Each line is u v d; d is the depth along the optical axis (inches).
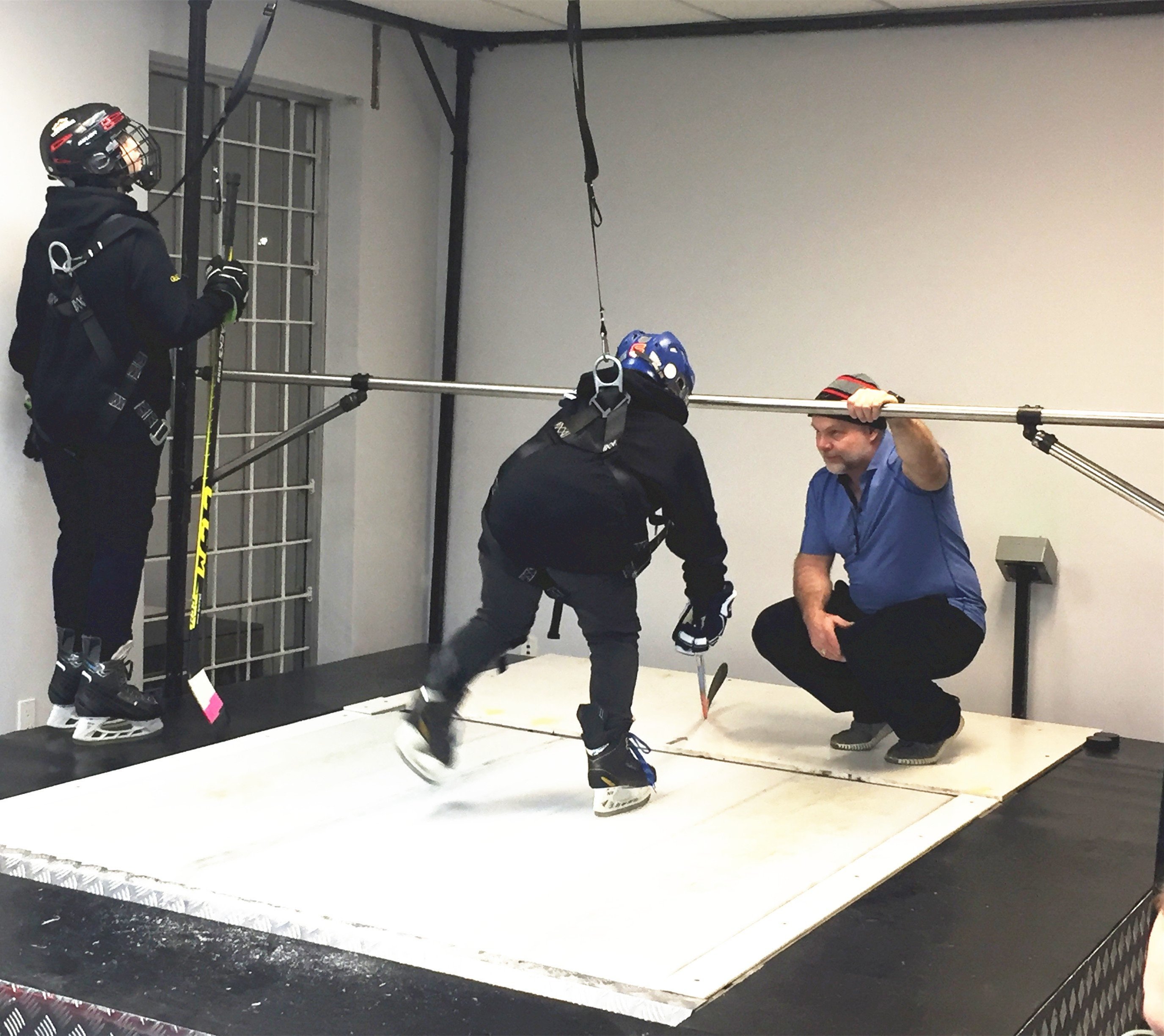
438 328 227.3
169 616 179.5
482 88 219.3
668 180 207.3
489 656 136.0
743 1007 96.1
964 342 188.7
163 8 174.9
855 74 192.5
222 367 170.7
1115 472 180.5
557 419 129.9
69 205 146.1
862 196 193.6
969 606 152.6
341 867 118.4
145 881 114.0
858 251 194.7
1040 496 184.9
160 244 147.2
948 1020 95.2
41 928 107.4
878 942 107.8
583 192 213.6
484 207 221.3
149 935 106.6
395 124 213.8
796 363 200.5
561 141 214.4
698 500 130.8
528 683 187.5
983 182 185.6
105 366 147.2
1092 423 133.0
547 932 105.8
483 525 134.0
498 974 99.2
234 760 149.5
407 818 132.0
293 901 110.3
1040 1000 98.5
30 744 154.1
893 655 149.3
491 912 109.3
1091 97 178.2
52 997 96.3
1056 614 185.5
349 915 107.7
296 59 195.0
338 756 151.9
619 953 102.4
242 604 206.7
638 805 136.3
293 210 207.8
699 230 205.6
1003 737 167.5
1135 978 118.1
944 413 136.8
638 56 207.8
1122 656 181.9
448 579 229.6
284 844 123.9
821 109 195.3
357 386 162.1
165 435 154.0
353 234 209.6
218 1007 94.6
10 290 157.5
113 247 144.9
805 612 156.6
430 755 135.5
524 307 219.9
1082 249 180.5
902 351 192.9
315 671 195.9
